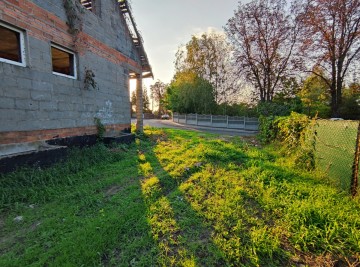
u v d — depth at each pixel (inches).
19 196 121.7
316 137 185.9
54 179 148.7
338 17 590.2
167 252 83.9
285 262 80.8
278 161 220.4
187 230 98.4
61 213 109.5
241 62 789.2
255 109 813.9
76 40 221.5
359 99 681.0
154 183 154.9
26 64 168.4
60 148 180.1
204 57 978.7
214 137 429.1
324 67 661.9
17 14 159.9
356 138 134.4
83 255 78.2
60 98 201.3
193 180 166.2
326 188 142.7
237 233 95.7
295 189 140.3
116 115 307.9
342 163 147.3
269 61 747.4
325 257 82.4
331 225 98.4
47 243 85.9
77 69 227.0
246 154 247.9
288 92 792.3
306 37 646.5
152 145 319.3
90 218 105.0
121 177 167.3
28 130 168.2
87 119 241.3
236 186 149.6
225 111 925.8
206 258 81.0
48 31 187.9
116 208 116.6
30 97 169.8
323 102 733.9
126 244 87.5
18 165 145.8
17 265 74.1
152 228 98.6
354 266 78.3
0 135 147.6
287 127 259.6
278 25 711.7
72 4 215.3
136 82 398.3
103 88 274.4
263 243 88.1
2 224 99.8
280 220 105.7
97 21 260.1
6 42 169.6
